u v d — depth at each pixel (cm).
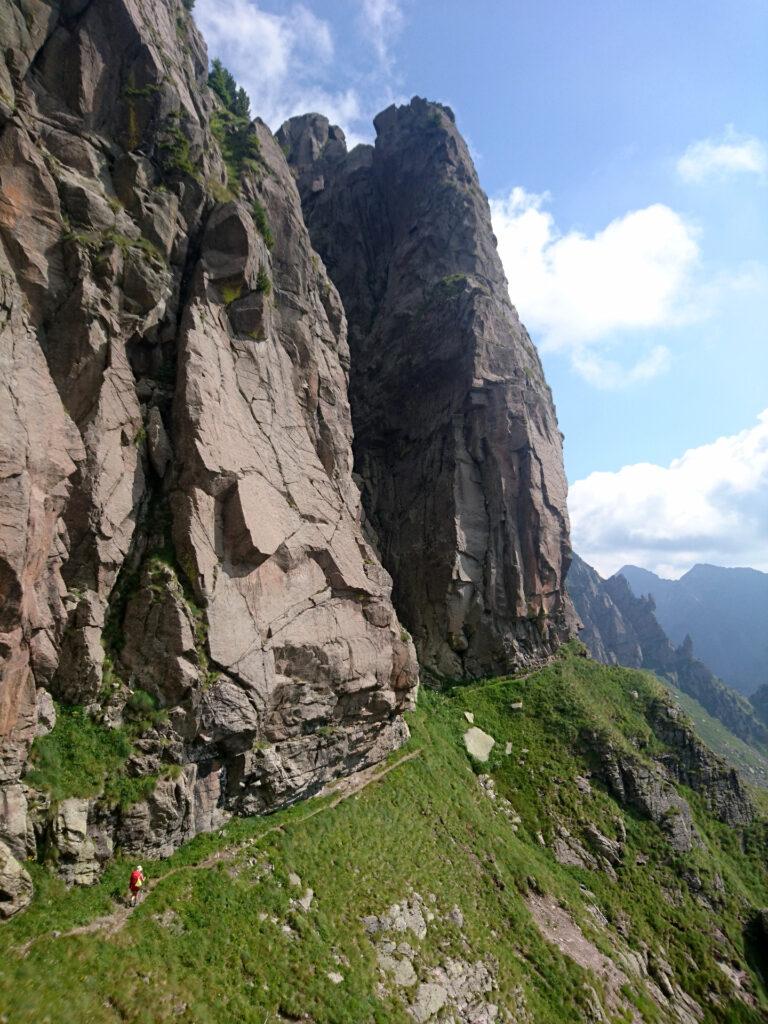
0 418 2559
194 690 3106
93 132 3797
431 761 4975
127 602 3189
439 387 8044
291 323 4644
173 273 3972
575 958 3712
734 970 4450
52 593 2864
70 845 2489
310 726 3906
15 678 2514
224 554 3534
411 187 9862
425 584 7262
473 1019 2931
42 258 3222
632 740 6334
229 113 5428
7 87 3328
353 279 9850
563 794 5391
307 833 3469
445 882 3725
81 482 3078
